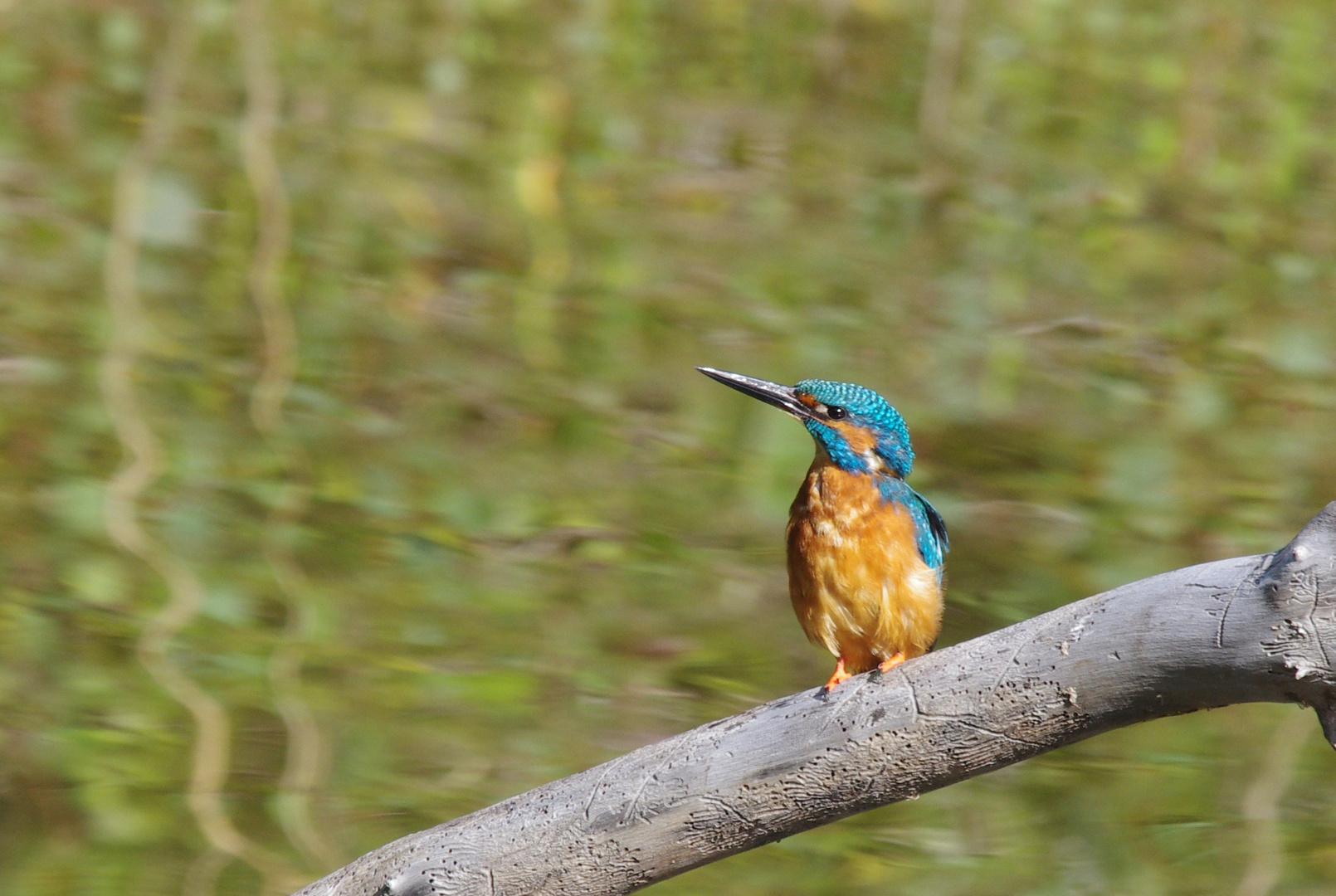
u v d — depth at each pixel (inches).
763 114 834.2
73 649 391.5
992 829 357.1
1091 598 195.8
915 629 253.6
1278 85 972.6
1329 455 557.3
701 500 492.4
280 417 512.7
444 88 804.0
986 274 686.5
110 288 577.9
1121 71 955.3
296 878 317.7
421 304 604.4
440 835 216.7
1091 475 524.1
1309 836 354.6
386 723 372.2
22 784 342.0
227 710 372.2
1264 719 410.6
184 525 446.9
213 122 722.8
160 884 313.9
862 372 584.7
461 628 416.2
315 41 831.1
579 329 597.3
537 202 701.3
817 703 205.3
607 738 374.0
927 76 897.5
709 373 277.1
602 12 924.0
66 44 776.9
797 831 211.6
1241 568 184.9
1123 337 639.8
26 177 648.4
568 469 503.2
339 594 424.8
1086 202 778.2
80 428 490.9
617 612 428.8
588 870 212.2
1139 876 340.5
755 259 674.8
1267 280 719.7
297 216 653.3
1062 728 198.4
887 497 257.8
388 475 488.7
